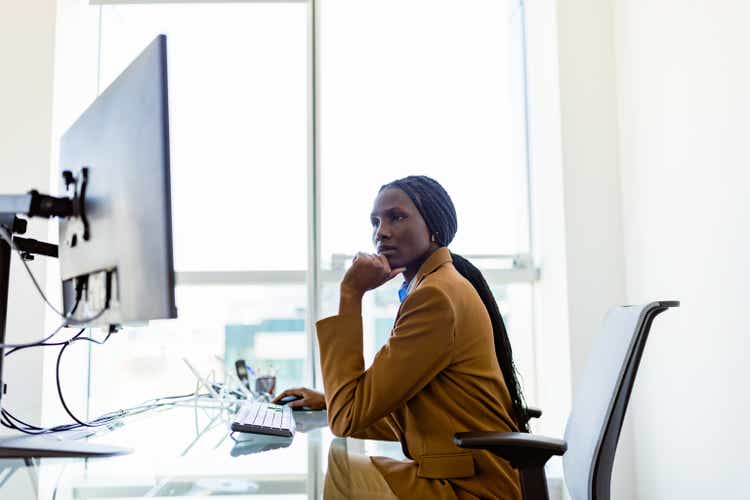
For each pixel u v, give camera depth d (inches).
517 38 101.2
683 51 70.4
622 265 85.5
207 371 89.0
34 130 84.4
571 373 84.2
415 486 37.6
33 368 81.2
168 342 93.7
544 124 93.1
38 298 81.6
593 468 37.1
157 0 96.5
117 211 32.5
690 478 68.6
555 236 89.0
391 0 100.6
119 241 32.3
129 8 98.5
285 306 94.7
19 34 85.4
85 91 94.5
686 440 69.4
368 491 34.9
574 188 86.4
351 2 100.2
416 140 99.3
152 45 30.8
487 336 44.1
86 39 95.1
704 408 65.9
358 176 97.4
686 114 69.8
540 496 35.5
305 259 94.5
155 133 29.7
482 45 101.4
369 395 40.1
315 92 95.2
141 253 30.3
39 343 40.1
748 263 58.9
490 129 100.3
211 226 94.8
